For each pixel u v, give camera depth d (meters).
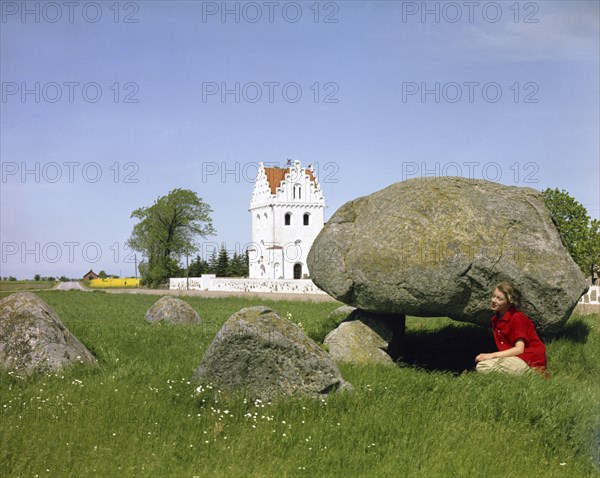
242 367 9.12
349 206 13.15
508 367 9.95
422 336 15.03
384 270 11.59
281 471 6.74
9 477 6.51
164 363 11.36
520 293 10.73
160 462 6.82
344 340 12.34
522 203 11.99
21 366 10.63
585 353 12.34
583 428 7.68
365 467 6.86
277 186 96.62
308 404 8.58
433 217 11.66
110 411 8.17
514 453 7.37
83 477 6.53
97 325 19.12
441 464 6.88
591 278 54.84
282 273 94.25
